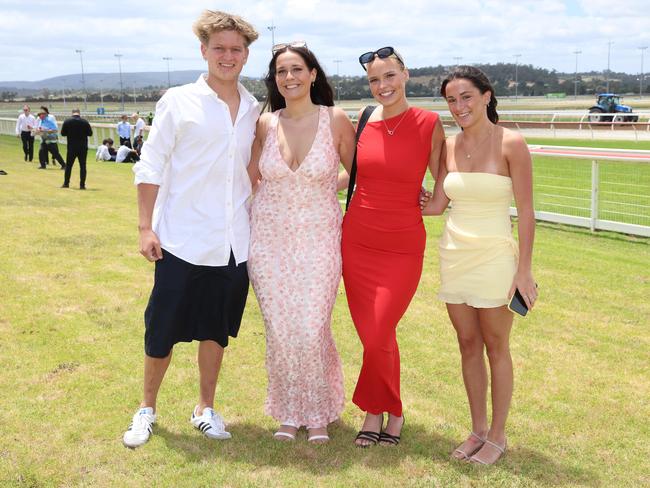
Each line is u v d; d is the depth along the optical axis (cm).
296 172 352
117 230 980
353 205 364
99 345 521
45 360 489
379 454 360
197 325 374
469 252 341
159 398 427
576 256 813
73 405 417
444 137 358
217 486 327
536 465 348
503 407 354
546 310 606
